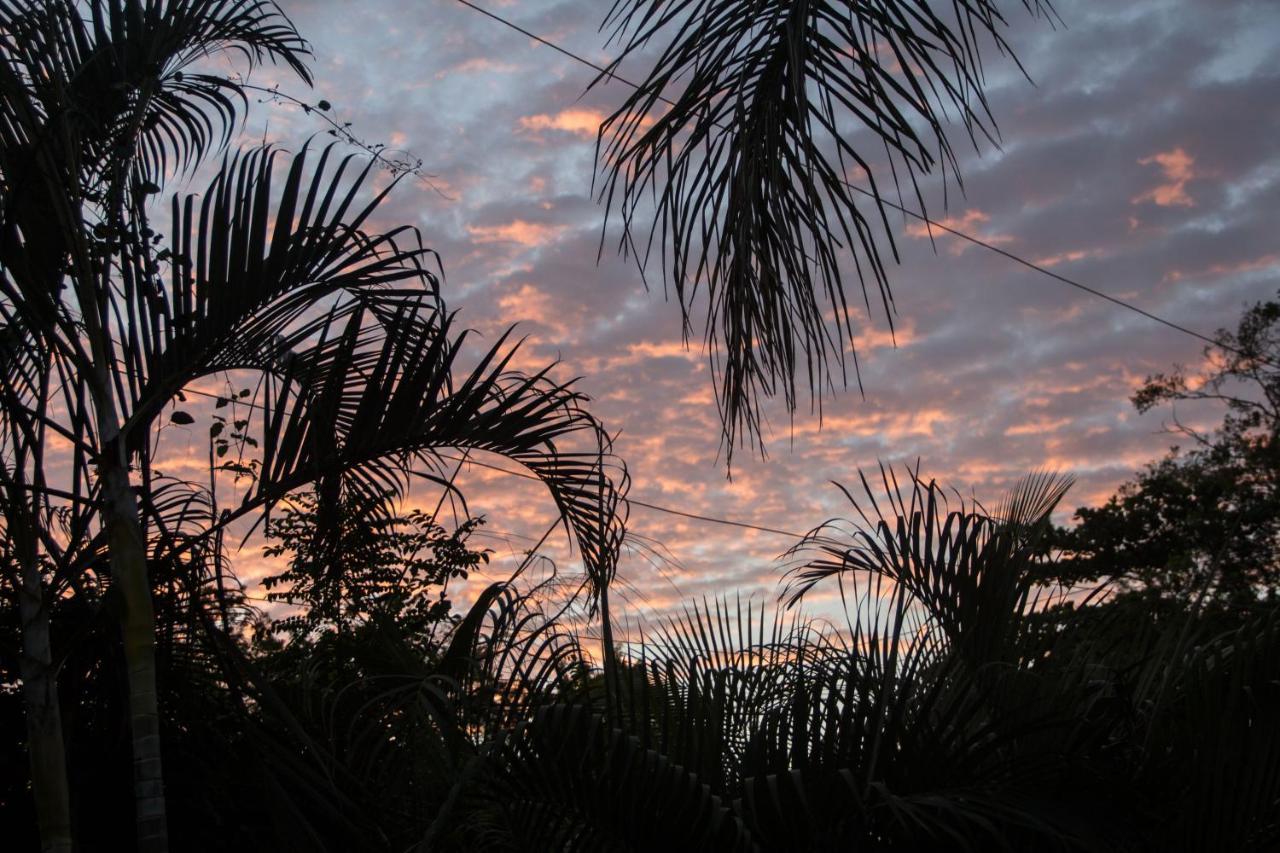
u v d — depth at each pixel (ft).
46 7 11.47
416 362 10.74
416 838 11.29
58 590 9.89
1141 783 10.88
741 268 8.32
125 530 9.83
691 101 8.70
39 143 10.04
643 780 9.61
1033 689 11.80
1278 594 13.32
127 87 12.00
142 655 9.50
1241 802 10.73
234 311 10.48
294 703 12.73
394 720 12.09
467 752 11.26
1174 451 77.66
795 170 8.39
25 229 10.50
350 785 11.78
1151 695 12.53
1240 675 11.09
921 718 10.39
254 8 13.43
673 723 11.39
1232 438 75.66
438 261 11.23
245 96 13.46
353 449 10.77
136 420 10.29
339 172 10.79
